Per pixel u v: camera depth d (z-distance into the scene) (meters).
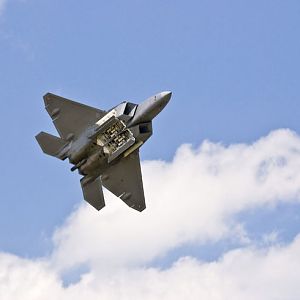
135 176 148.12
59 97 145.12
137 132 142.88
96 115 144.50
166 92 141.25
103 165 146.38
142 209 149.00
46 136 147.38
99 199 148.62
